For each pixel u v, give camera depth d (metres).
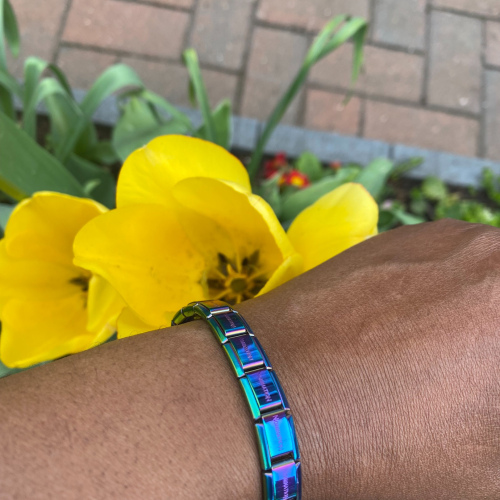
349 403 0.20
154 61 0.89
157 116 0.61
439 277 0.24
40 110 0.81
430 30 0.99
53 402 0.16
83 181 0.61
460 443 0.21
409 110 0.94
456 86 0.97
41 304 0.27
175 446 0.16
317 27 0.96
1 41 0.47
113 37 0.89
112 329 0.24
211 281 0.26
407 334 0.22
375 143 0.90
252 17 0.95
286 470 0.17
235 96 0.90
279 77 0.92
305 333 0.22
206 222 0.24
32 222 0.25
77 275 0.28
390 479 0.21
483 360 0.22
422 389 0.21
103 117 0.84
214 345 0.19
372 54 0.96
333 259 0.26
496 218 0.88
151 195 0.22
